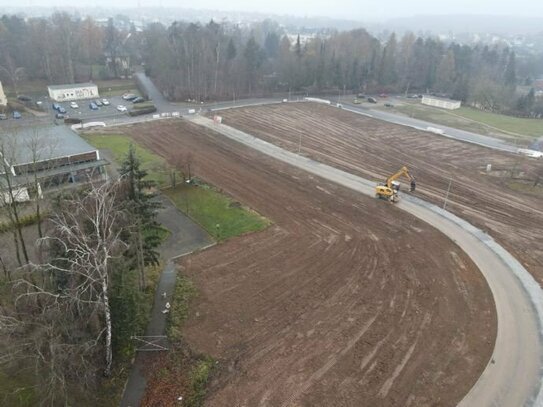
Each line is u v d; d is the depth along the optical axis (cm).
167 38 11550
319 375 2298
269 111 8256
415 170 5425
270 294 2939
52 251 2275
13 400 2077
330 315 2753
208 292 2942
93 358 2164
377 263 3334
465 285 3103
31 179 3762
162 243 3525
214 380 2258
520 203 4588
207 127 6894
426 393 2206
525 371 2362
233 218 3981
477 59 15850
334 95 10594
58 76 9894
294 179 4922
